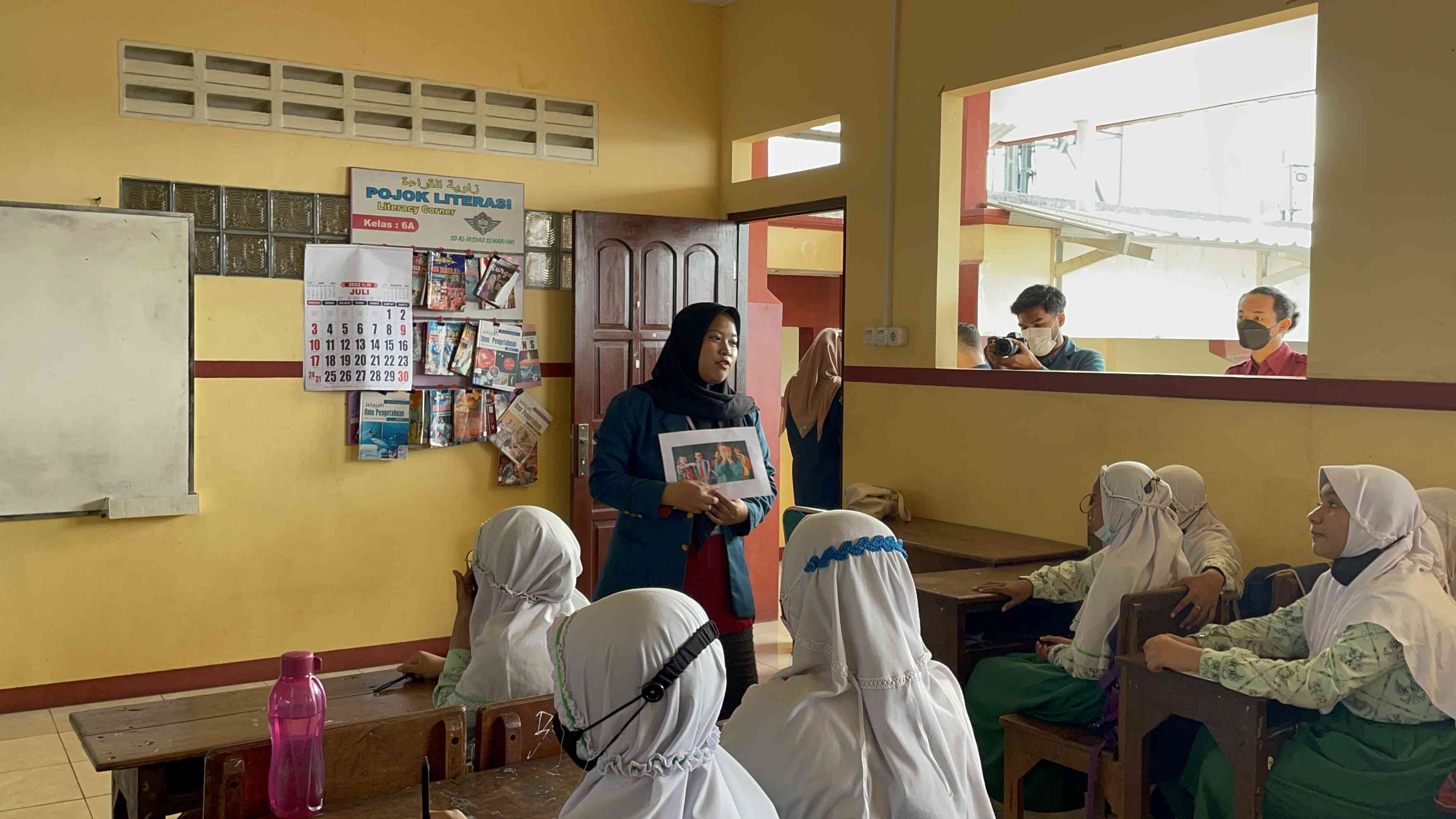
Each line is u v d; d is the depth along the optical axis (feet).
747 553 20.83
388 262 17.65
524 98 18.93
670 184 20.43
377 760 6.85
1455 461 10.26
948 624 11.32
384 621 18.02
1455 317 10.28
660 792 4.87
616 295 19.47
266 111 16.83
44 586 15.40
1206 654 8.49
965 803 6.21
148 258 15.81
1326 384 11.27
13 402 15.02
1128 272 26.48
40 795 12.50
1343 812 7.88
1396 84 10.71
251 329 16.71
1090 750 9.50
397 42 17.75
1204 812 8.75
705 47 20.71
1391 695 8.16
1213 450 12.39
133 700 15.99
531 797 6.77
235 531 16.72
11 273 14.92
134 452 15.83
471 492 18.74
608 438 10.99
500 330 18.72
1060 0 14.02
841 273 26.71
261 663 16.99
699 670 5.02
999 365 15.34
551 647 5.24
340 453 17.53
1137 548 10.29
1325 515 8.78
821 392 18.78
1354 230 11.09
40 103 15.23
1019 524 14.84
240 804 6.42
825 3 18.10
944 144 15.90
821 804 5.96
